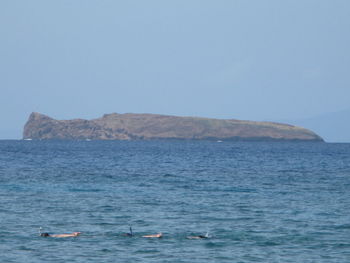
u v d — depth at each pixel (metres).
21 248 96.81
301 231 113.19
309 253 95.75
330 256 93.94
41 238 104.62
